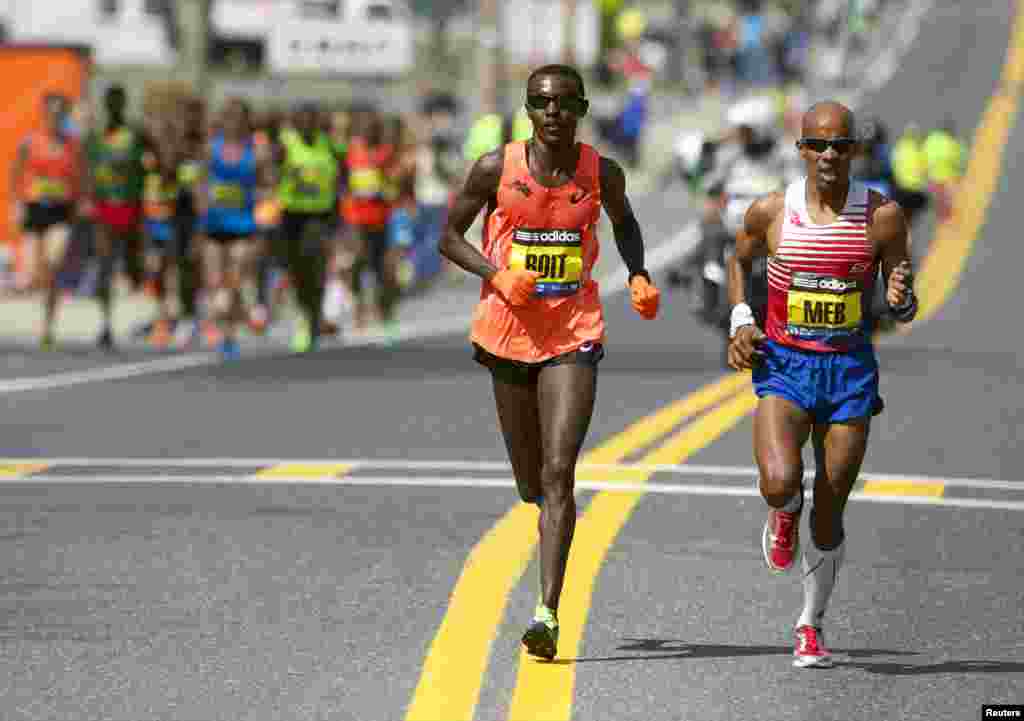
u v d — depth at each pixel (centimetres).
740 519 2627
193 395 3928
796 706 1758
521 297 1920
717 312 4494
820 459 1944
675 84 15388
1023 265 7475
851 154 1873
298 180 4878
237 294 4797
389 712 1733
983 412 3716
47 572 2286
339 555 2383
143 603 2134
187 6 8038
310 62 7319
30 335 5241
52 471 3019
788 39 15712
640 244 2020
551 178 1947
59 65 6438
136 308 5894
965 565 2370
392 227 5944
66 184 5322
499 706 1753
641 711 1738
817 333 1891
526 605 2139
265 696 1781
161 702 1762
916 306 1867
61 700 1767
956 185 9519
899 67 15975
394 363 4531
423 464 3070
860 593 2217
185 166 5016
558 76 1934
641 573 2300
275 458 3134
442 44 13138
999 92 14412
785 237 1895
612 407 3738
